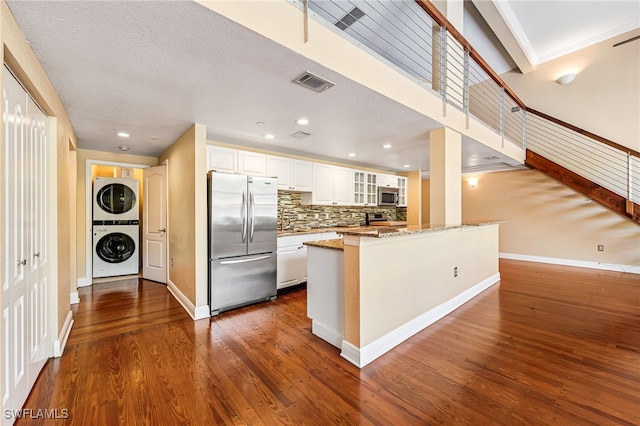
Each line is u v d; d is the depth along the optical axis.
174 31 1.42
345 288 2.16
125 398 1.68
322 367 2.02
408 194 6.70
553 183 5.54
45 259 2.04
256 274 3.43
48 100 1.90
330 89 2.11
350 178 5.38
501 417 1.51
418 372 1.95
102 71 1.82
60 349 2.17
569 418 1.49
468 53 3.22
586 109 4.84
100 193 4.57
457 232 3.27
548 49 4.99
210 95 2.21
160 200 4.27
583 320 2.81
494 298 3.54
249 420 1.51
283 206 4.73
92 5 1.22
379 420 1.50
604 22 4.30
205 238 3.04
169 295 3.73
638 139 4.40
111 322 2.84
